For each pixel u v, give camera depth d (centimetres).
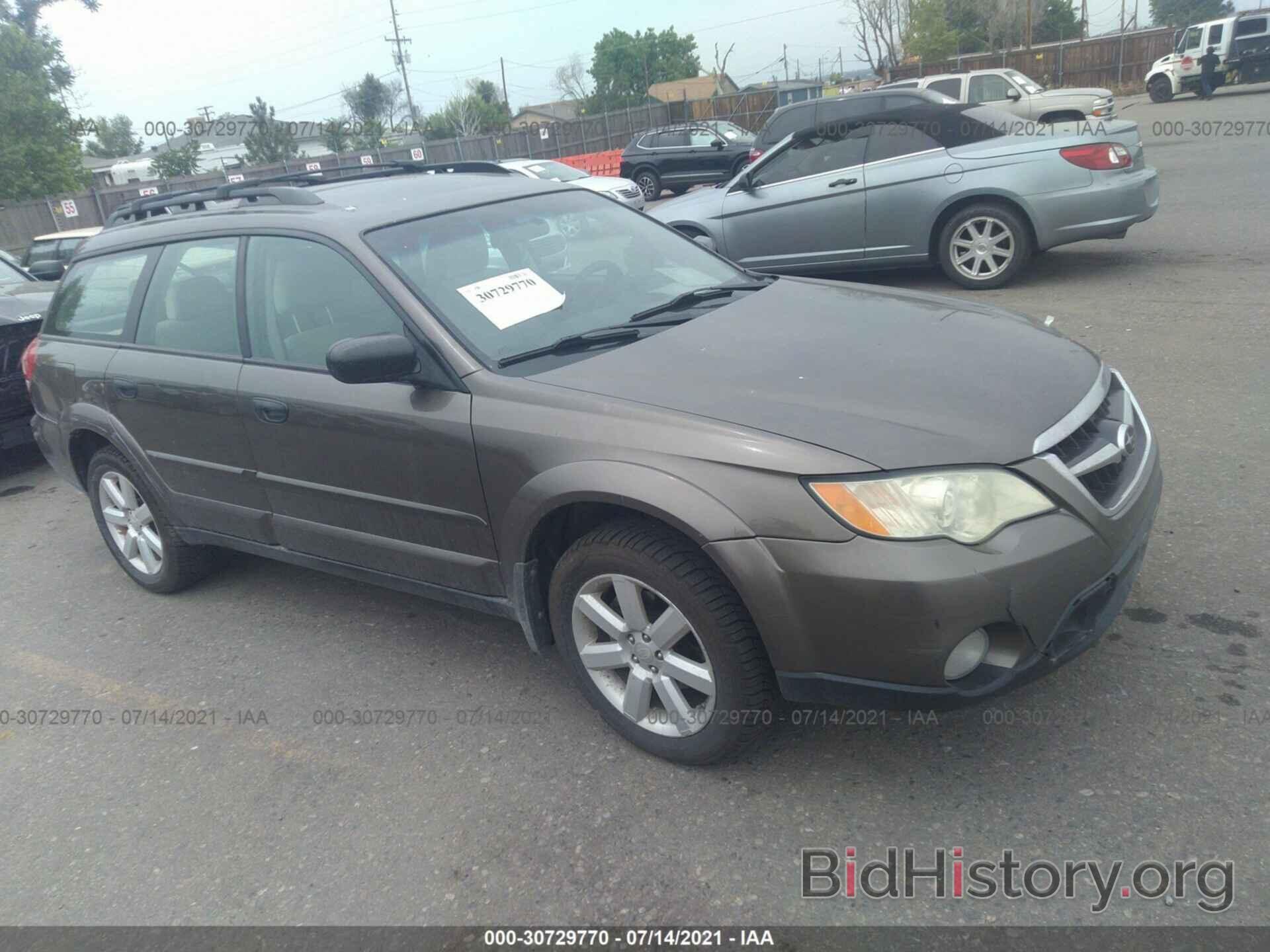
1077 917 230
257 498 392
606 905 251
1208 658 312
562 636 312
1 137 2548
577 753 312
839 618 248
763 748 301
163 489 434
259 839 293
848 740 300
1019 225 801
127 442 436
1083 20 4572
